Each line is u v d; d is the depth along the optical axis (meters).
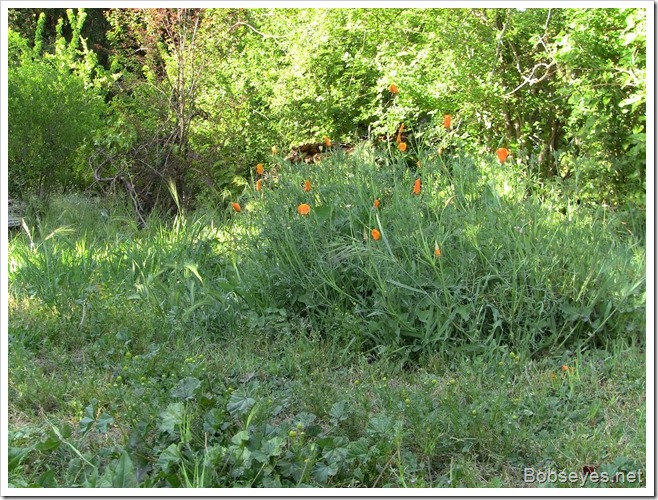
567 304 4.35
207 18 9.38
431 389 3.48
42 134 9.34
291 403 3.55
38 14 18.02
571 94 7.65
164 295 5.09
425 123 8.52
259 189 5.38
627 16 6.98
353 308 4.56
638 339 4.43
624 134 7.27
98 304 4.79
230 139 9.55
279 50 10.85
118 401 3.46
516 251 4.45
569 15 7.68
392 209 4.95
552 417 3.42
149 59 9.49
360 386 3.69
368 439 3.09
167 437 2.95
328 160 5.64
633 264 4.95
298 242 4.85
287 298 4.71
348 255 4.44
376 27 9.26
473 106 8.07
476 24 8.12
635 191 7.00
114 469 2.75
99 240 6.91
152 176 8.56
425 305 4.32
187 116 8.90
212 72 9.70
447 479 2.90
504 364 3.94
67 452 3.06
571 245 4.61
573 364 4.08
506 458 3.08
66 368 4.10
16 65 11.33
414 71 8.30
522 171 6.01
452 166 5.64
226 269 5.39
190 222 6.86
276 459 2.85
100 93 11.74
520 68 8.37
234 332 4.55
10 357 4.06
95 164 9.21
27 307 4.96
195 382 3.17
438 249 4.21
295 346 4.29
